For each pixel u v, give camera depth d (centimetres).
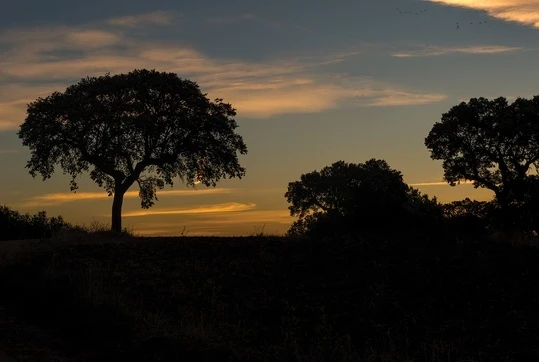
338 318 1280
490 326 1183
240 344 1178
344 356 1061
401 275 1499
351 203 1956
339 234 1872
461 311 1281
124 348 1166
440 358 1062
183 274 1630
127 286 1547
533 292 1343
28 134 3444
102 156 3428
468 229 1942
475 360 1040
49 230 2902
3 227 2819
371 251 1683
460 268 1520
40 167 3528
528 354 1039
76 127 3412
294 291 1466
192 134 3562
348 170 4662
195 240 2028
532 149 4219
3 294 1535
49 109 3403
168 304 1422
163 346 1130
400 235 1831
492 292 1362
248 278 1577
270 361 1088
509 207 2300
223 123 3553
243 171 3769
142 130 3372
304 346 1149
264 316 1333
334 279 1514
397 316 1277
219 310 1369
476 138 4353
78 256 1845
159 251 1877
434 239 1792
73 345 1208
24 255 1883
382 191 1977
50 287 1486
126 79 3459
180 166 3706
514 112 4244
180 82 3538
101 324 1283
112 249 1931
